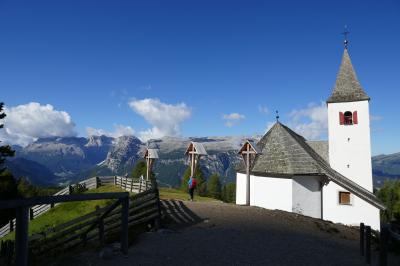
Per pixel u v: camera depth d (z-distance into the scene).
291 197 28.75
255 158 32.47
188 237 14.17
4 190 53.16
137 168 61.41
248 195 27.27
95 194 10.47
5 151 40.53
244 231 16.00
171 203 22.27
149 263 10.67
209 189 104.44
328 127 35.59
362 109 34.44
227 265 10.96
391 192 86.12
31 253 11.43
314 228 20.23
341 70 36.94
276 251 12.97
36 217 31.50
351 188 29.66
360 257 13.90
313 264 11.84
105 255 11.05
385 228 10.26
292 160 29.92
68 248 12.76
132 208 15.58
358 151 34.25
